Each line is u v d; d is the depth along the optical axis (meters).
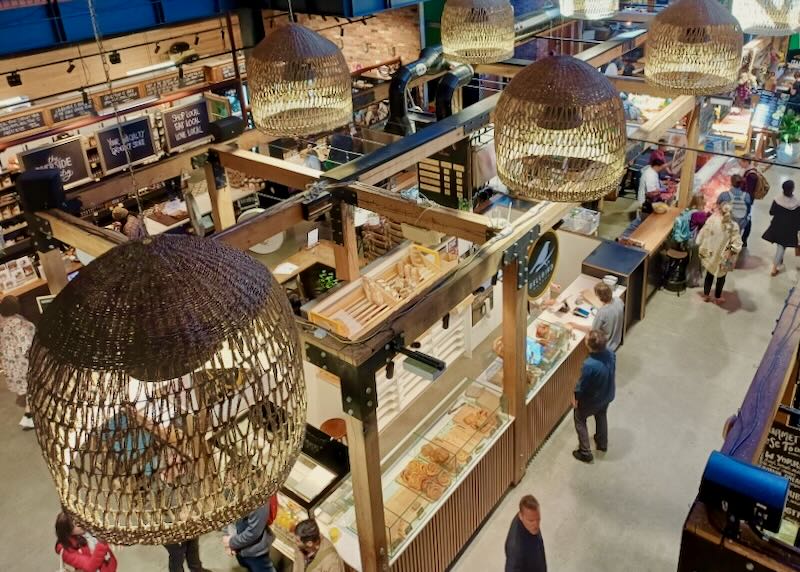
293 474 5.02
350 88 4.88
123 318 1.65
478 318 6.25
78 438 1.64
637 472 6.28
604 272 7.68
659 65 5.27
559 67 3.43
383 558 4.54
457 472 5.30
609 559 5.50
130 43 10.84
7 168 7.97
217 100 9.32
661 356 7.72
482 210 6.70
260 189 9.20
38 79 10.11
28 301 8.03
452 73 7.42
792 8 5.85
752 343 7.84
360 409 3.87
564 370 6.62
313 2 9.37
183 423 1.62
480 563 5.54
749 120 7.49
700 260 8.75
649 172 9.12
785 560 1.78
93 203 5.91
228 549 5.34
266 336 1.77
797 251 9.34
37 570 5.71
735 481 1.79
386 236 7.81
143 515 1.69
